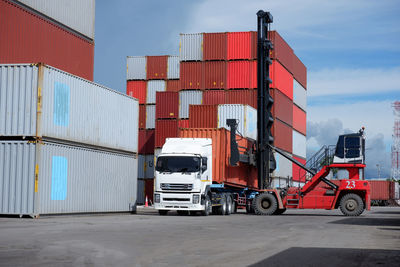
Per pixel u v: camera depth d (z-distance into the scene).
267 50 30.36
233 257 8.93
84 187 22.95
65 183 21.45
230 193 28.50
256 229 15.76
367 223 19.64
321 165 27.88
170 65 52.47
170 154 24.41
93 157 23.77
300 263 8.27
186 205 23.95
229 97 43.09
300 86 53.22
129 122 27.48
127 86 53.06
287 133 46.47
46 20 25.11
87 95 23.27
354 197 26.73
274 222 19.80
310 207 27.31
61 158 21.17
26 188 19.69
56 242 10.95
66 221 18.28
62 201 21.22
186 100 43.72
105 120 24.92
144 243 11.08
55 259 8.43
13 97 20.11
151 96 52.38
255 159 30.39
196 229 15.38
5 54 22.53
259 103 30.00
